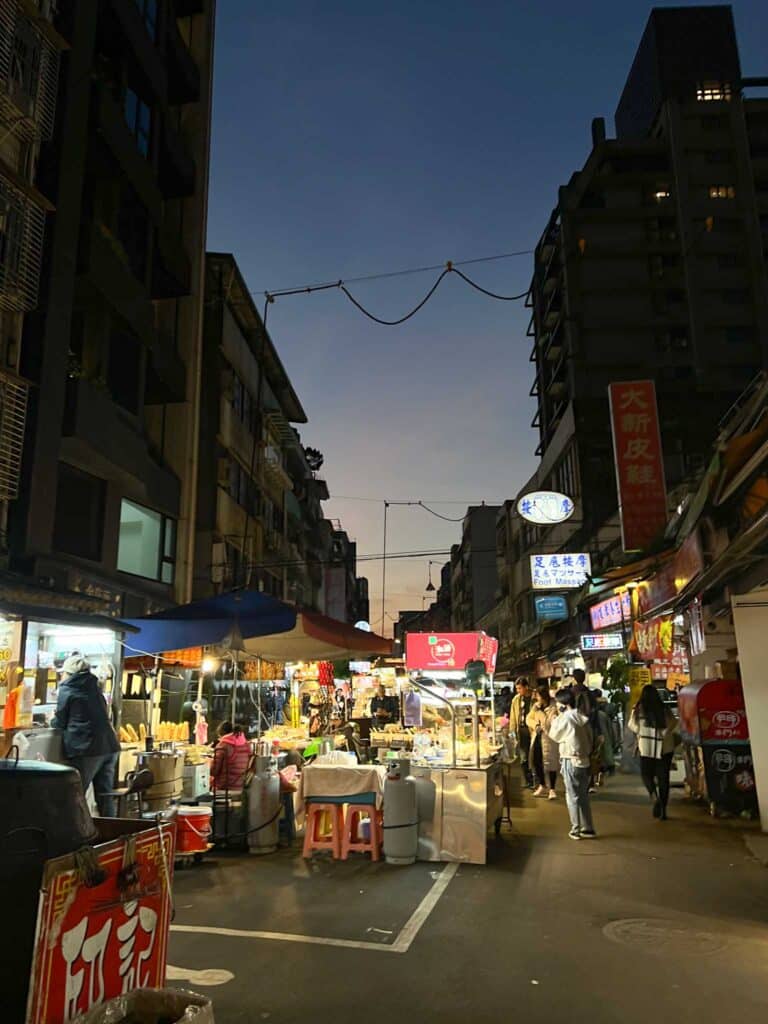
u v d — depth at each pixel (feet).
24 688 25.80
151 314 60.85
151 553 63.31
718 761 33.99
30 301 41.39
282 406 128.88
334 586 217.56
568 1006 13.76
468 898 20.94
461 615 286.25
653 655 54.29
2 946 8.61
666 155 180.65
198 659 39.06
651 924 18.52
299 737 40.63
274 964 15.75
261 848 27.20
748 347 165.07
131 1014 8.73
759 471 32.78
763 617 30.96
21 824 8.96
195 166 74.43
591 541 110.11
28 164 41.68
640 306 169.37
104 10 55.06
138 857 10.10
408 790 25.52
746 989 14.51
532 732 43.83
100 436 50.14
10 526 42.11
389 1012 13.48
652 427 72.69
